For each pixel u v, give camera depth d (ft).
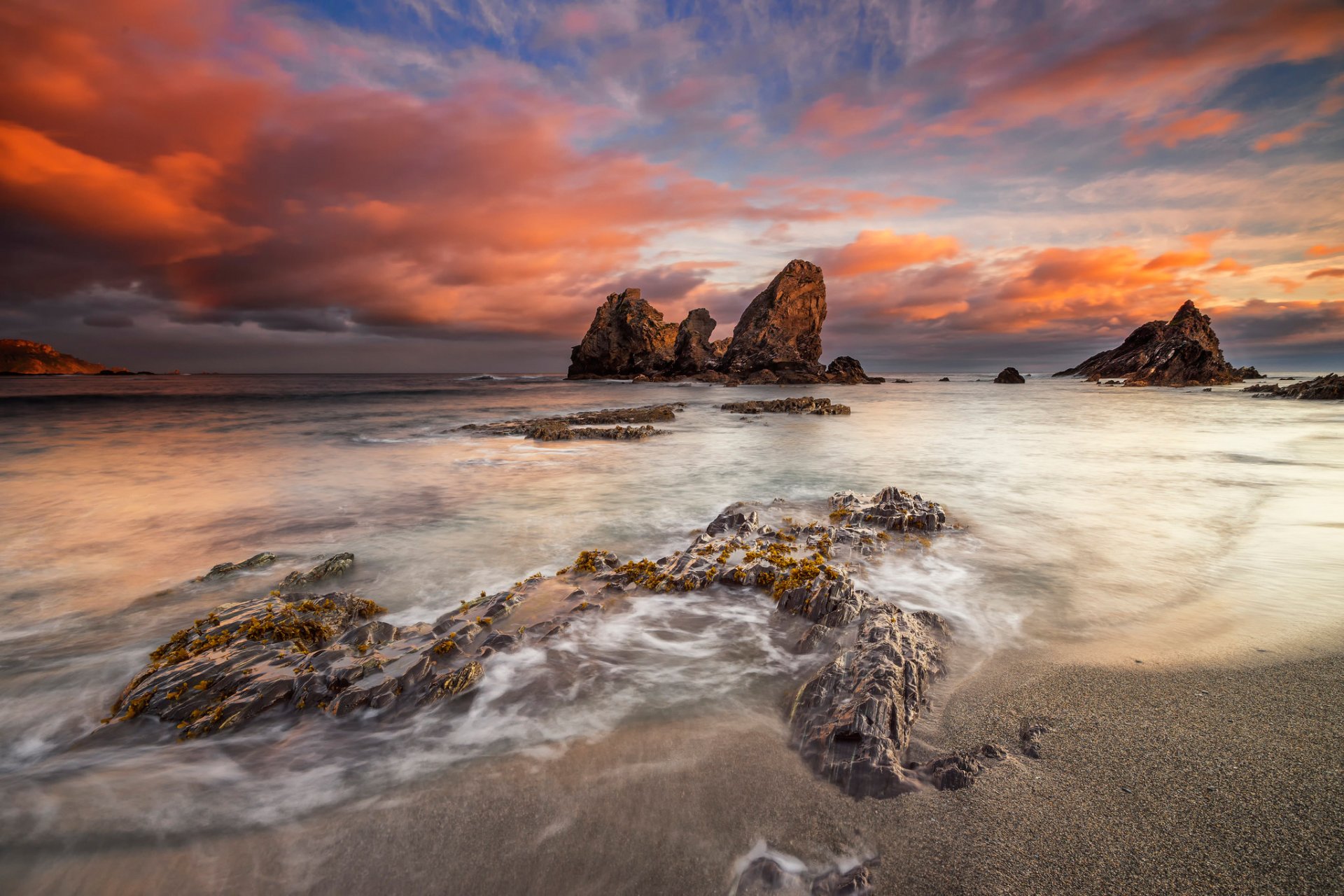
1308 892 9.29
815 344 281.95
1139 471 51.42
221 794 12.64
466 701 15.98
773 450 67.46
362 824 11.71
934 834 11.03
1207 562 26.96
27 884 10.34
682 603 22.66
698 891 10.03
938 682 16.57
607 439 79.00
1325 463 53.31
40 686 17.63
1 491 45.73
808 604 21.57
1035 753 13.21
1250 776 12.16
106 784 12.98
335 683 16.42
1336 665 16.83
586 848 10.99
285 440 80.64
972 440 76.13
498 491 45.01
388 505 40.65
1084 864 10.16
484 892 10.11
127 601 24.22
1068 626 20.43
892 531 32.60
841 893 9.88
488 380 448.24
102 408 141.69
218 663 17.48
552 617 20.99
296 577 25.68
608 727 14.83
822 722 14.34
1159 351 238.07
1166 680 16.34
